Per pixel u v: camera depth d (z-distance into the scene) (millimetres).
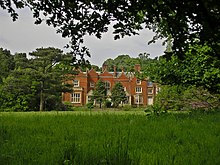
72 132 8773
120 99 75438
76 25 4359
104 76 90438
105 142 6695
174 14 3758
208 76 17688
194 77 18672
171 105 24047
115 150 5465
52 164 4887
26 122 11914
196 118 12656
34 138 7691
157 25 4344
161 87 26250
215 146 6605
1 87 53469
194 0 3443
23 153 5707
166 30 4145
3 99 53156
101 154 5375
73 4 4211
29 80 52875
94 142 6980
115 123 11406
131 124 10867
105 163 4648
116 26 4238
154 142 7234
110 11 4059
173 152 5945
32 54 53969
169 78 19781
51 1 4277
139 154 5633
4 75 66250
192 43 3809
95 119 13062
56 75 53688
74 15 4297
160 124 10781
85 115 15688
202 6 3414
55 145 6715
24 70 53000
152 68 20391
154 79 20672
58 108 55906
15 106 52906
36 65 54062
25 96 53281
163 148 6398
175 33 3760
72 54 4738
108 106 74750
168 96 24453
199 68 18016
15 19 4477
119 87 76312
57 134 8445
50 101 55250
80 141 7207
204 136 8062
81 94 86812
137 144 6836
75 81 87000
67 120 12656
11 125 10609
